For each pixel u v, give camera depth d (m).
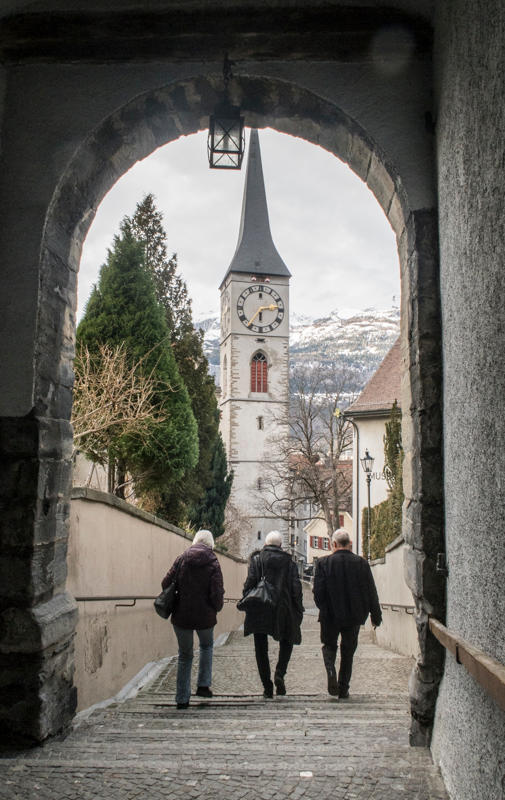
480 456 2.74
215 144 4.40
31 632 3.78
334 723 4.52
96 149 4.41
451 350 3.50
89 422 8.85
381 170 4.41
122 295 11.37
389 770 3.28
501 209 2.42
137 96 4.34
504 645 2.32
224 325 62.66
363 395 26.98
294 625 6.09
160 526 8.04
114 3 4.30
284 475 38.56
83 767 3.27
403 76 4.29
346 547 6.25
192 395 21.03
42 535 3.98
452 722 3.12
